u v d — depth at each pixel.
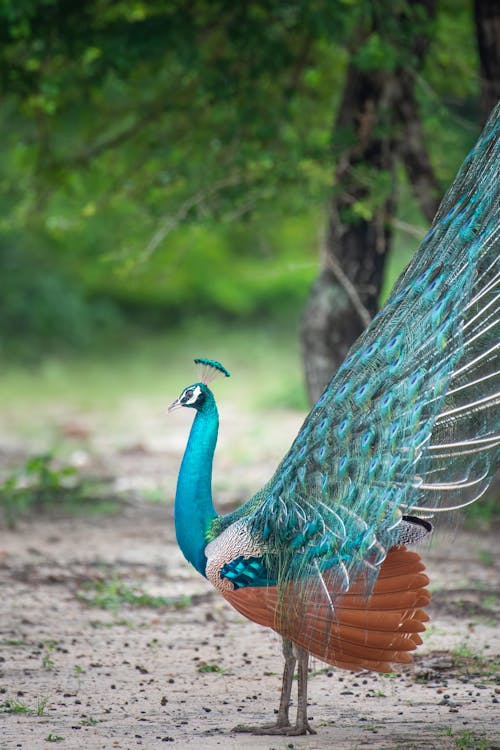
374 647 8.00
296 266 20.27
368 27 19.83
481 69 18.80
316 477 8.32
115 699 9.79
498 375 8.29
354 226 19.66
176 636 12.27
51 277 56.78
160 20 19.39
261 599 8.32
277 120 21.39
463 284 8.41
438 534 8.23
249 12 20.83
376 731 8.70
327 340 19.83
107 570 15.69
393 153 19.59
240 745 8.26
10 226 24.33
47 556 16.56
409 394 8.20
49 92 19.75
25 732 8.66
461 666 10.91
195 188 20.12
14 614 13.12
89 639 12.08
